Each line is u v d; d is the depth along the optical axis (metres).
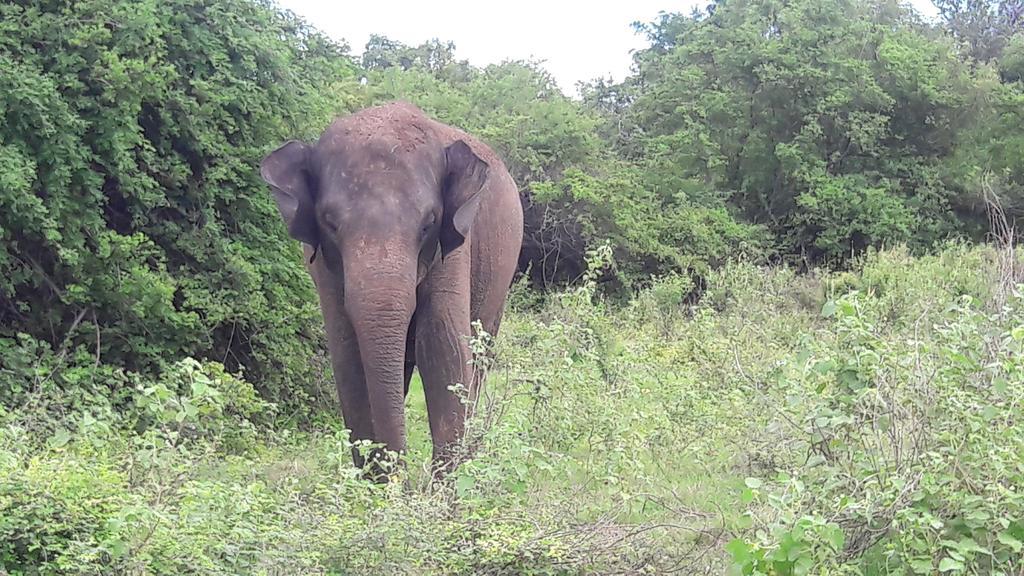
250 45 9.17
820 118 23.92
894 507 4.35
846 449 4.91
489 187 6.86
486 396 6.04
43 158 7.73
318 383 9.68
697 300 20.48
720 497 6.27
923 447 4.61
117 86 8.04
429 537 4.39
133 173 8.37
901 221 22.30
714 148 24.02
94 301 8.19
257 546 4.29
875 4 34.28
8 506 4.30
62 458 4.95
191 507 4.44
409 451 6.17
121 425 6.62
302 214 5.71
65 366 7.71
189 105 8.66
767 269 18.98
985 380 4.91
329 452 5.55
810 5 24.83
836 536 4.05
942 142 24.81
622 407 7.57
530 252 21.50
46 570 4.15
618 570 4.63
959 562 3.95
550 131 22.72
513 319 14.08
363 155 5.64
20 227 7.83
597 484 6.11
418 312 6.00
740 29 24.36
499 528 4.59
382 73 26.58
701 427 7.68
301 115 9.81
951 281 14.98
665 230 21.30
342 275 5.78
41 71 7.97
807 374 5.12
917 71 24.23
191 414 4.89
